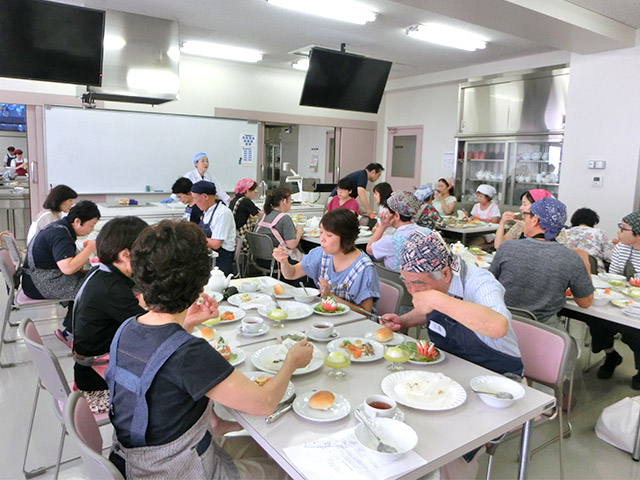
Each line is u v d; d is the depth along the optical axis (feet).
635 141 15.85
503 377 4.89
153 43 15.69
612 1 13.15
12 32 12.39
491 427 4.04
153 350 3.53
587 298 7.59
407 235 9.69
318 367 5.03
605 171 16.66
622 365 10.80
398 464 3.49
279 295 7.67
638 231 10.07
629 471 7.05
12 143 27.99
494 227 17.99
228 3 14.19
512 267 7.54
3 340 10.77
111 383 3.73
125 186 20.25
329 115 25.53
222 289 7.85
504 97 20.59
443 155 24.39
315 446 3.68
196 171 18.25
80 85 14.60
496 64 20.90
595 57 16.66
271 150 32.76
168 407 3.51
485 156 21.88
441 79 23.20
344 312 6.97
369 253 10.95
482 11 12.39
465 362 5.33
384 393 4.54
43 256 9.95
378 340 5.80
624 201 16.25
